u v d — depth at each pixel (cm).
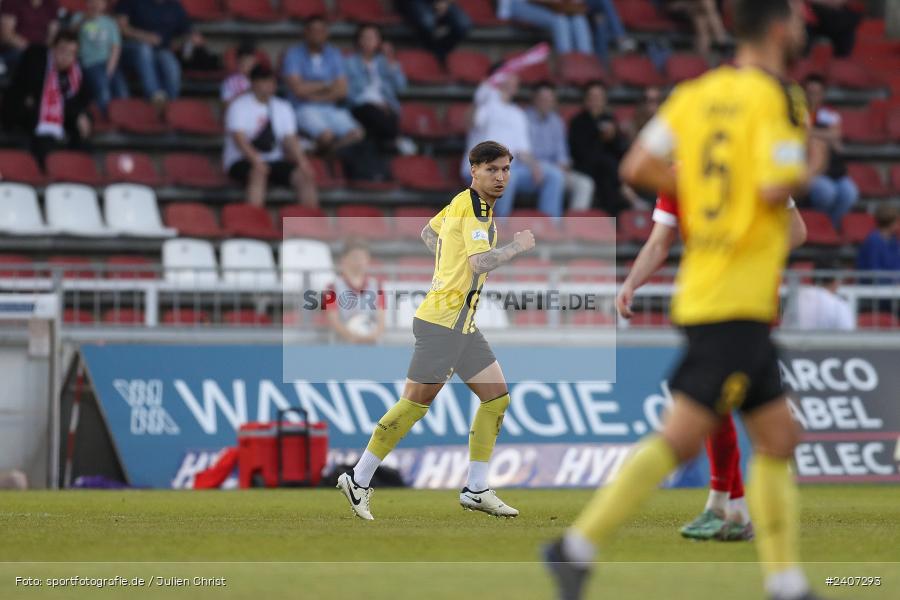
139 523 2723
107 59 6650
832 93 7988
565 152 6700
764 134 1400
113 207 6156
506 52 7794
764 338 1455
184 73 7012
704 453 4919
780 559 1482
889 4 8900
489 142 2778
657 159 1509
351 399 4909
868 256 6044
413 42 7619
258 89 6344
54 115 6269
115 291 5088
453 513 3103
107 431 4788
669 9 8162
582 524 1435
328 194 6656
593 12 7775
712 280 1451
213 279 5409
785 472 1514
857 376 5228
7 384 4734
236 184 6525
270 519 2864
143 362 4838
